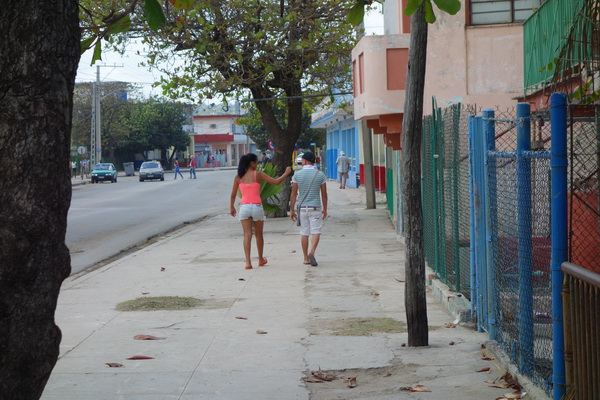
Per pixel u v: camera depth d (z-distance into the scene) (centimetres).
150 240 2072
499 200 769
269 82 2445
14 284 327
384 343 809
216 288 1184
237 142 12569
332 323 913
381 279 1233
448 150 1055
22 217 324
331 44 2258
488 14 1521
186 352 789
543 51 1170
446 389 644
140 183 6228
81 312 1016
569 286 478
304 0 2214
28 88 327
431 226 1220
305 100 2633
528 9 1513
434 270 1170
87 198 4150
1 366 327
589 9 765
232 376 699
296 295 1105
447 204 1104
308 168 1408
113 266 1473
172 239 1972
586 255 792
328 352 778
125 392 655
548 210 713
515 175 712
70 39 341
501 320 755
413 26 794
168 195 4306
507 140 1221
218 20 2170
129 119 9600
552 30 1092
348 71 2406
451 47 1524
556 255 528
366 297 1078
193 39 2233
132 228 2377
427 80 1532
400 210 1802
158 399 635
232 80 2238
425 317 791
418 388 643
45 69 330
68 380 692
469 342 801
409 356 753
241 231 2128
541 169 718
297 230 2070
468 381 665
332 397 633
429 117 1241
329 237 1886
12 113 326
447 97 1530
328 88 2456
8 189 325
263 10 2247
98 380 691
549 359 643
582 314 454
